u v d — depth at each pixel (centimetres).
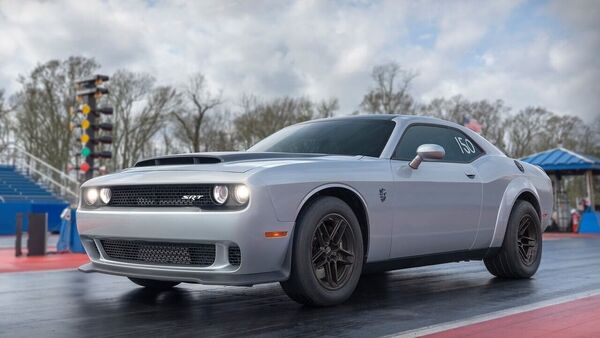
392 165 397
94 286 474
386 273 549
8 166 2647
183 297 408
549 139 5256
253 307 364
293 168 341
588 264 639
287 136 463
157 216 338
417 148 430
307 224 338
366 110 4331
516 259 489
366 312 341
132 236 350
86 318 333
